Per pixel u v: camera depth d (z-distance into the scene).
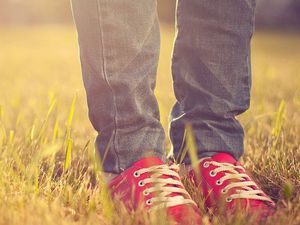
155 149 1.57
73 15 1.54
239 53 1.67
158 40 1.58
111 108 1.53
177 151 1.71
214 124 1.66
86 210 1.49
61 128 2.74
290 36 24.22
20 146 2.07
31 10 31.73
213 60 1.65
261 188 1.80
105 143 1.56
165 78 6.72
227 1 1.63
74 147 2.26
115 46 1.49
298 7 28.38
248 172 1.86
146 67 1.54
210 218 1.51
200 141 1.65
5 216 1.36
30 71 7.45
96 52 1.51
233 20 1.65
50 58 10.34
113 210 1.47
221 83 1.66
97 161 1.53
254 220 1.42
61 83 5.83
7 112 3.28
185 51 1.68
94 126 1.59
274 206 1.53
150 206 1.46
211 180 1.60
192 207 1.48
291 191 1.62
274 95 4.46
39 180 1.79
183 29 1.68
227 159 1.64
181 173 1.70
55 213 1.41
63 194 1.59
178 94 1.73
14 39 17.25
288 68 8.41
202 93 1.66
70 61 9.78
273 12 28.64
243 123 2.69
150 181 1.51
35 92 4.85
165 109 3.45
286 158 1.98
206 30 1.64
